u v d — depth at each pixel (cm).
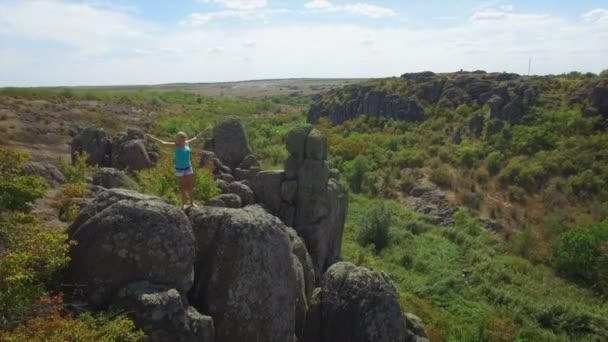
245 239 1299
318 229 2122
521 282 3259
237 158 2994
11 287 979
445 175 5278
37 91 7644
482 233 4138
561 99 6444
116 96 9700
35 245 1078
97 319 1050
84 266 1181
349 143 6384
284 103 15125
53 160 3781
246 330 1254
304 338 1505
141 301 1102
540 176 4953
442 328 2609
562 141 5459
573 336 2705
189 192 1555
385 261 3466
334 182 2262
